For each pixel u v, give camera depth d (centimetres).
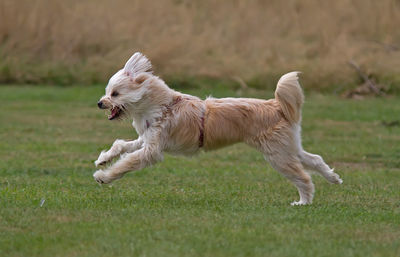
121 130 1836
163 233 776
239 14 2978
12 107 2228
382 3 3002
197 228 806
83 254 707
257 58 2800
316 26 2941
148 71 1007
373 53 2786
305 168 1029
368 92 2603
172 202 977
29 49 2828
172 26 2878
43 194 1012
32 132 1792
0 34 2816
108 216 866
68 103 2347
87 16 2870
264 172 1330
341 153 1569
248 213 902
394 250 736
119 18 2888
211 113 980
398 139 1761
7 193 1012
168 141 988
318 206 976
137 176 1257
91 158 1448
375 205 1007
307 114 2173
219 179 1245
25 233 781
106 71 2767
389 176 1313
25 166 1334
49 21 2844
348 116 2142
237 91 2589
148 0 2941
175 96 993
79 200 970
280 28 2956
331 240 769
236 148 1638
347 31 2941
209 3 3061
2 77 2756
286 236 780
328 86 2650
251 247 732
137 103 973
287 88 972
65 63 2806
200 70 2678
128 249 718
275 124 980
